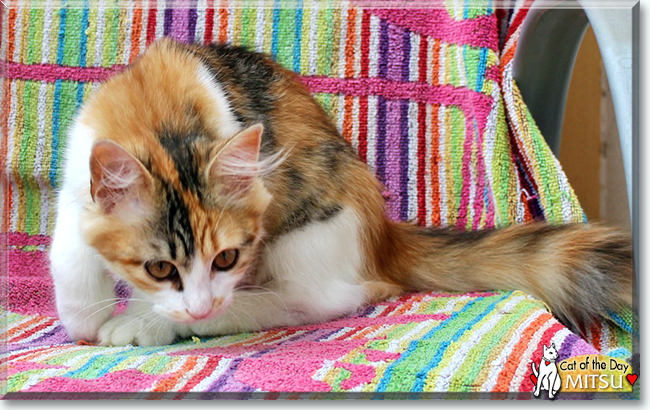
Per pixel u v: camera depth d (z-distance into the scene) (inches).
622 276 34.5
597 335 34.3
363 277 35.4
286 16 40.4
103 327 33.2
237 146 31.2
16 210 40.3
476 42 38.7
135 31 40.4
